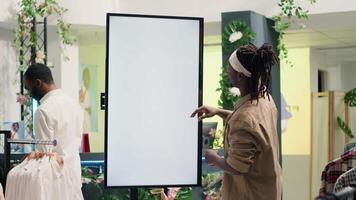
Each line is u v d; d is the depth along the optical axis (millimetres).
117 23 2707
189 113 2766
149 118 2736
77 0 6711
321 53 9227
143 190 4406
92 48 8586
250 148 2410
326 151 8477
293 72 8641
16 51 6730
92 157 4816
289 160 8617
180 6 6895
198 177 2773
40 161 3734
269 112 2535
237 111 2510
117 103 2713
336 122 8609
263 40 5867
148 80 2734
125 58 2719
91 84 8578
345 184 1862
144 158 2730
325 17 6355
